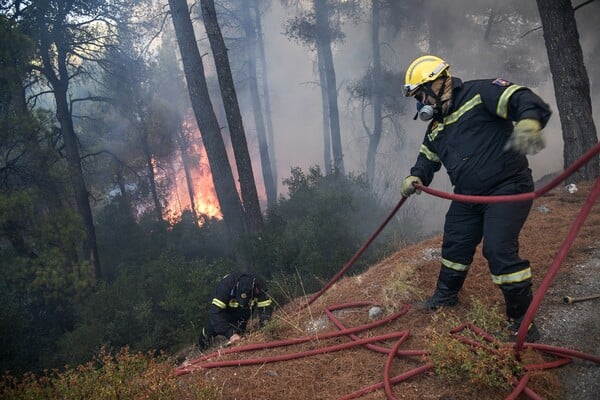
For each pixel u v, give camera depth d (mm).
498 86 2971
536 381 2748
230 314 5047
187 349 8117
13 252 11453
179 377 3490
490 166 3084
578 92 7730
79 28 16375
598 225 4973
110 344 9805
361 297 4402
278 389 3137
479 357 2830
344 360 3393
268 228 11594
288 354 3525
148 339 9570
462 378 2891
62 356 9648
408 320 3777
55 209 12234
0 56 11516
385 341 3539
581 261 4191
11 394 2988
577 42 7852
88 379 3010
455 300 3799
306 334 3969
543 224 5301
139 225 19844
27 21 14273
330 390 3086
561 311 3516
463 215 3498
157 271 11258
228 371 3438
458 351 2840
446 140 3246
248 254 10289
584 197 6301
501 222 3062
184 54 12234
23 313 10312
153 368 3133
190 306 9242
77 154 16328
